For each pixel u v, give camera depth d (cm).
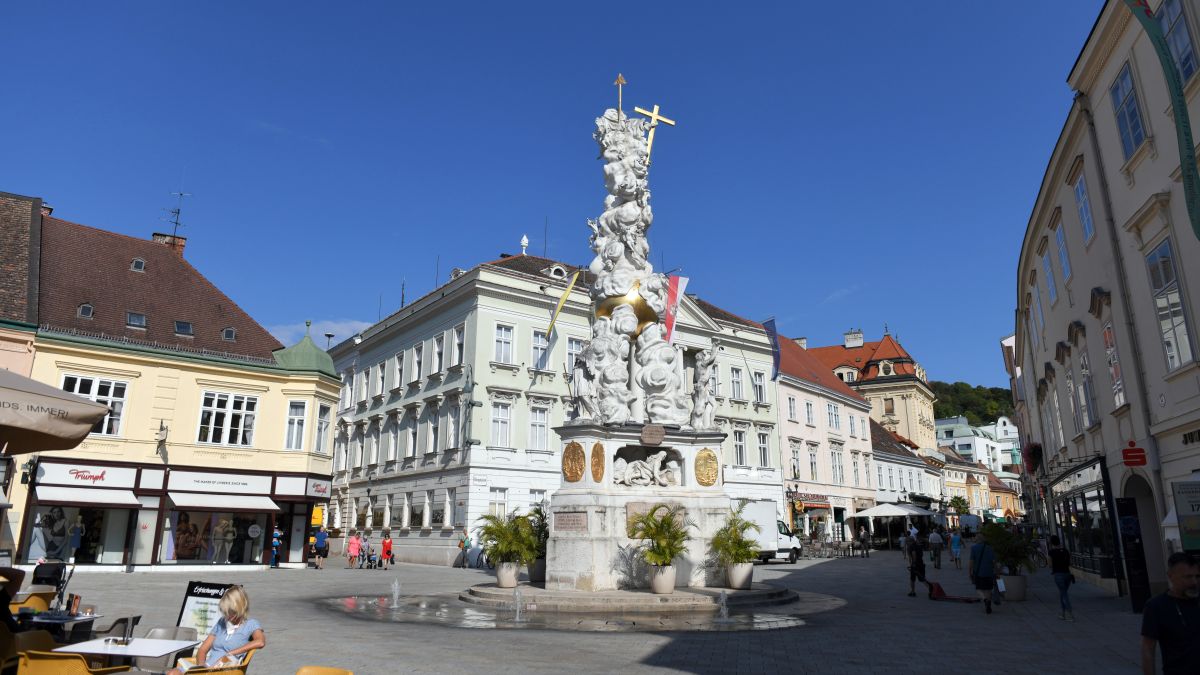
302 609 1516
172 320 3053
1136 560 1498
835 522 5259
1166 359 1453
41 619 833
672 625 1280
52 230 3047
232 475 2859
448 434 3641
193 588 811
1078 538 2295
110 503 2595
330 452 3131
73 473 2578
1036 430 3603
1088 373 2019
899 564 3219
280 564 2947
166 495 2727
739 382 4669
